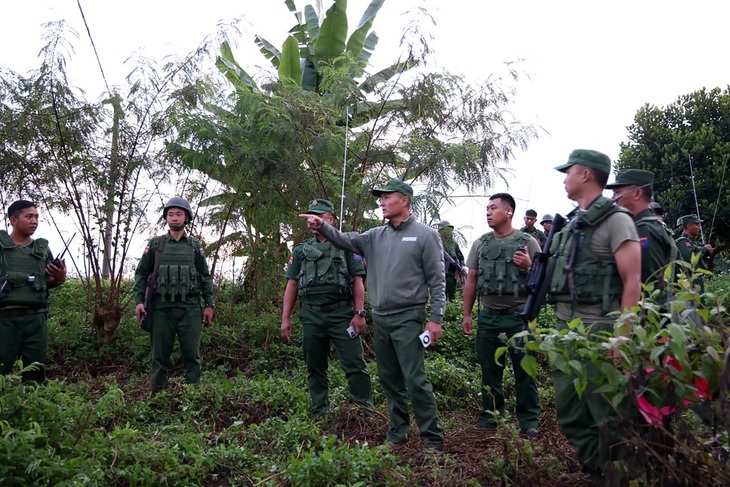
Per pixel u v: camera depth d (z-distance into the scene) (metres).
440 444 4.65
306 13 12.02
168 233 6.37
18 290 5.41
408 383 4.70
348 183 8.55
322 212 5.82
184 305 6.22
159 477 3.90
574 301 3.46
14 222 5.55
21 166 7.97
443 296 4.75
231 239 8.82
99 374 7.63
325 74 8.82
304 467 3.84
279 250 9.02
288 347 7.91
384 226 4.99
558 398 3.42
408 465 4.25
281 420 5.20
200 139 7.92
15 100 7.89
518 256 5.21
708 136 15.37
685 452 2.70
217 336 8.23
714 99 16.22
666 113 16.50
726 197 14.62
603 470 2.91
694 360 2.76
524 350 3.00
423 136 8.52
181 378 6.46
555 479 3.69
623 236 3.35
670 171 15.32
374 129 8.45
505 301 5.33
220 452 4.34
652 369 2.79
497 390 5.51
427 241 4.77
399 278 4.74
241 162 8.12
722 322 2.77
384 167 8.67
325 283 5.59
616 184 4.43
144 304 6.21
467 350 8.00
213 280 9.01
